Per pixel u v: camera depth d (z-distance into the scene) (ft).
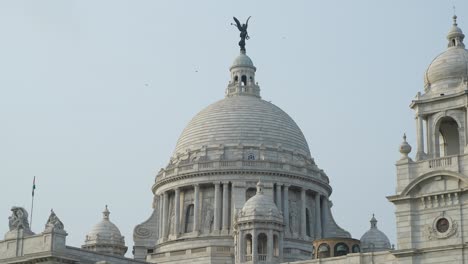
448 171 500.74
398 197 515.50
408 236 509.35
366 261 547.90
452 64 538.47
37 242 625.41
